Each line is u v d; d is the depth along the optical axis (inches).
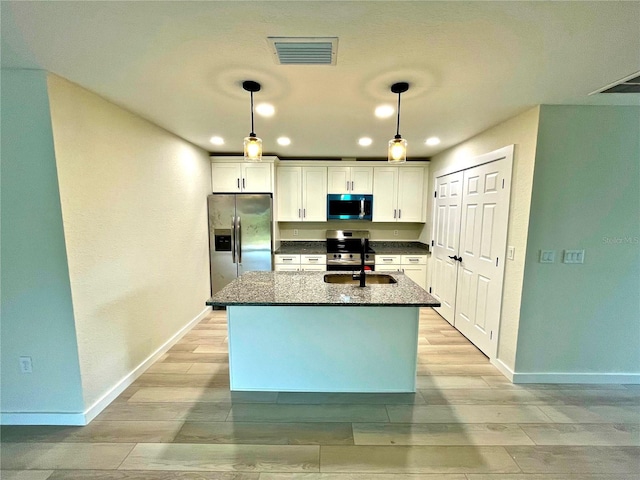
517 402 87.0
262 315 91.5
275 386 93.3
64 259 72.6
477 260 120.6
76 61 63.6
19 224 71.4
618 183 90.1
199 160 150.4
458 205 137.3
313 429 75.7
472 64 65.1
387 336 91.2
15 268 72.8
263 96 82.7
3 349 75.2
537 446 70.3
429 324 146.9
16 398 76.8
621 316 94.7
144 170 103.4
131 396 89.4
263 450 68.8
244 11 47.8
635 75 69.1
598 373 96.7
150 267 107.3
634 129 88.2
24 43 56.5
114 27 51.9
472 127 111.9
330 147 149.7
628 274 93.1
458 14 48.5
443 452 68.5
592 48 58.2
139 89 77.9
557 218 91.2
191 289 141.8
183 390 92.7
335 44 57.7
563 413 82.1
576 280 93.4
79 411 77.1
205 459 66.3
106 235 85.4
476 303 121.3
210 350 119.3
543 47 58.0
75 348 75.3
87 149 78.6
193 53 60.9
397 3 45.9
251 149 80.7
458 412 82.6
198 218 149.8
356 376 92.6
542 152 88.7
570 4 45.6
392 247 192.4
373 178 179.0
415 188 179.9
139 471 63.2
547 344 96.0
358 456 67.2
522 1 45.1
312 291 88.1
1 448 69.4
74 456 67.1
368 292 87.3
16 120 68.6
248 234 163.9
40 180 70.1
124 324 93.2
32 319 74.3
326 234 193.9
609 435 73.9
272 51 60.2
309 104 89.1
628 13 47.3
